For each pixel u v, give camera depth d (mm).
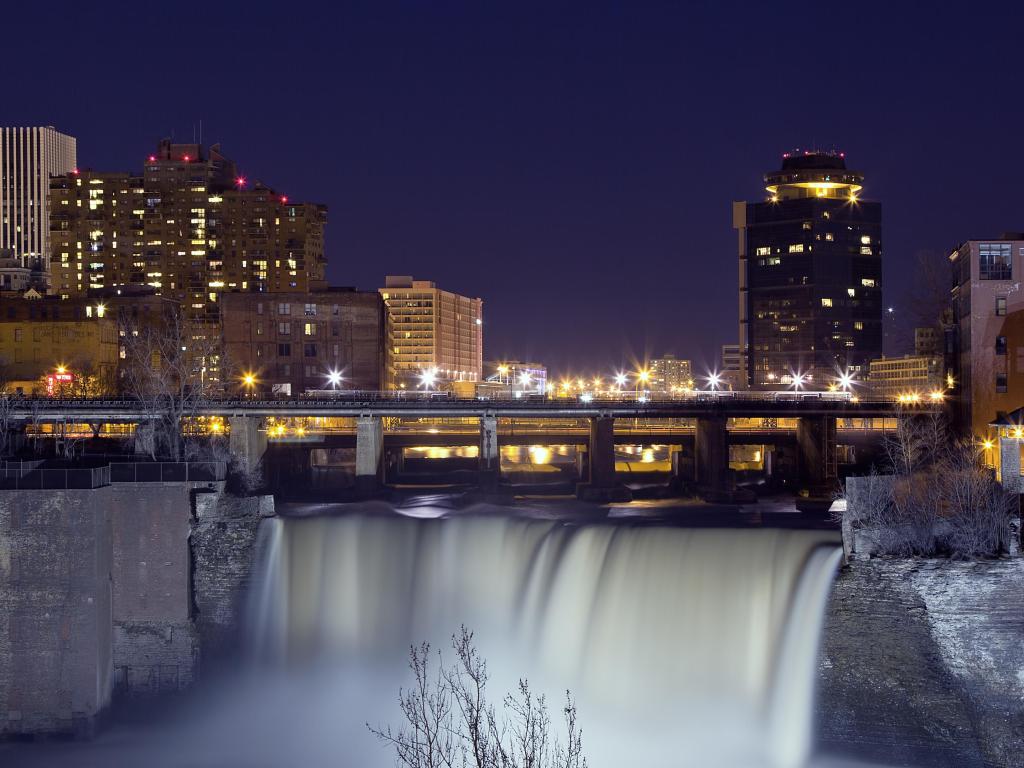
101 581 79688
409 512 118750
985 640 72688
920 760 73375
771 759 75125
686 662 79375
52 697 77500
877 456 161250
